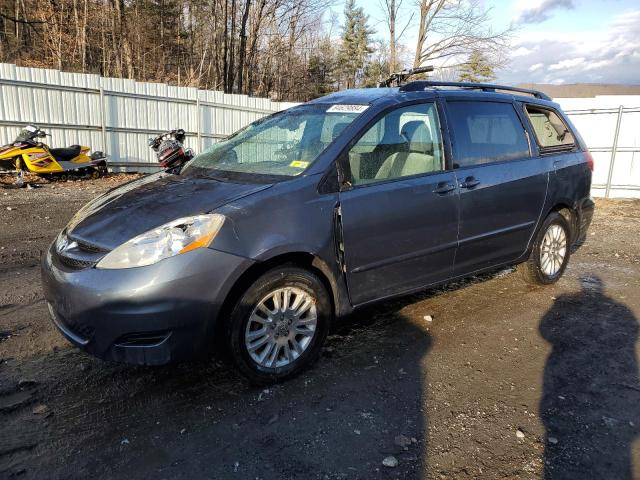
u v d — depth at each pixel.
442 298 4.62
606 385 3.17
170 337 2.69
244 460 2.43
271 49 35.75
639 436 2.66
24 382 3.00
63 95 12.00
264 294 2.93
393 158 3.58
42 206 8.27
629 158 12.43
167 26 35.06
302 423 2.72
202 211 2.86
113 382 3.06
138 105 13.38
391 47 22.16
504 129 4.39
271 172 3.34
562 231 4.91
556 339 3.82
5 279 4.71
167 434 2.61
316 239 3.06
